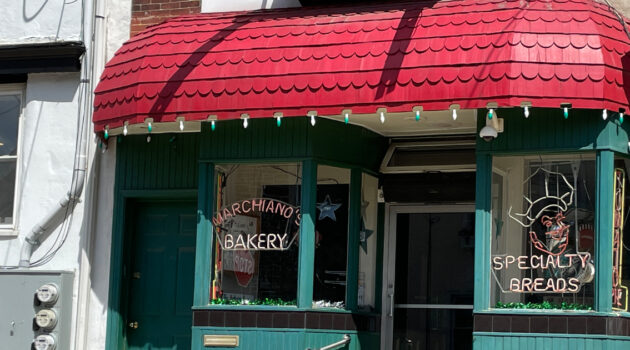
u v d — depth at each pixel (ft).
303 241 32.12
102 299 36.24
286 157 32.48
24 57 37.24
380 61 29.89
